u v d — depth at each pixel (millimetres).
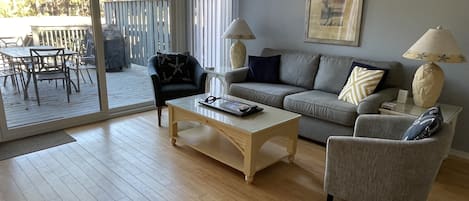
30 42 3576
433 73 2869
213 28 5066
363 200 2168
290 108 3520
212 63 5164
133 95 4840
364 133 2525
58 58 3814
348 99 3314
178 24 4855
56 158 3053
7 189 2525
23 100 3650
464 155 3264
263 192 2561
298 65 4062
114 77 4684
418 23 3334
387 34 3561
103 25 4293
